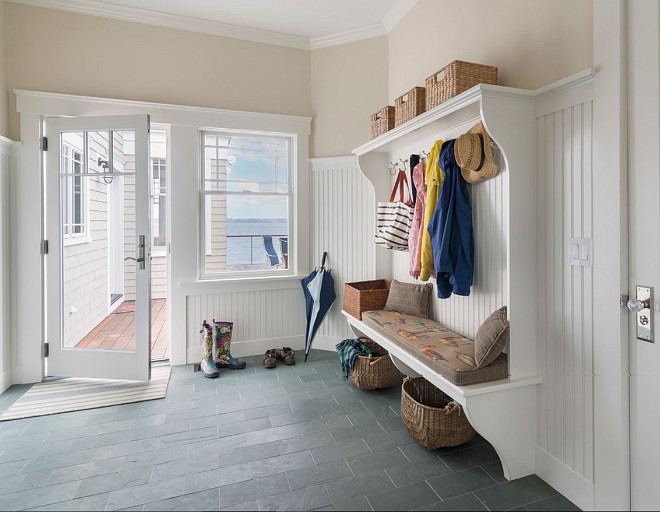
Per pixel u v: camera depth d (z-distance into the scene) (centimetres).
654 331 148
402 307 296
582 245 170
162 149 552
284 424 245
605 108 159
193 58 347
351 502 176
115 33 326
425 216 238
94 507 174
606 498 163
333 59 375
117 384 306
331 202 376
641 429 153
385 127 295
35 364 309
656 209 146
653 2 145
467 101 193
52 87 312
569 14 178
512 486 188
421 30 304
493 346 186
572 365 177
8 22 303
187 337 351
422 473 197
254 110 364
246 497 180
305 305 386
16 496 180
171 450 217
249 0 316
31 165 304
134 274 307
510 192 190
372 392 292
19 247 304
